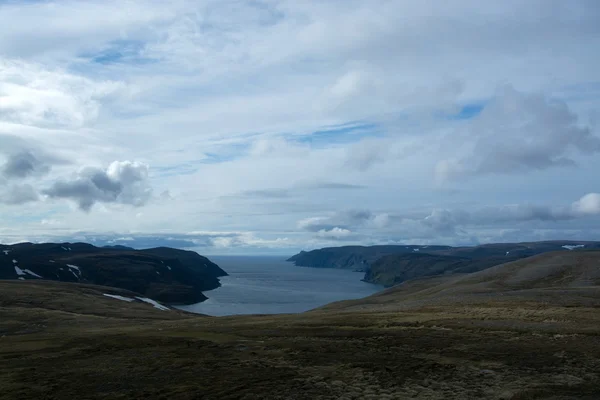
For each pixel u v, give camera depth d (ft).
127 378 97.45
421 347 118.62
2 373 105.29
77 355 123.44
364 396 81.61
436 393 82.17
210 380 93.66
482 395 80.33
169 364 108.78
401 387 86.38
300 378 93.61
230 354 118.01
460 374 93.91
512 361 102.01
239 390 86.28
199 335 150.00
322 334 141.38
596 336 121.49
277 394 83.46
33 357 122.62
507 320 147.02
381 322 156.66
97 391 88.84
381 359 107.96
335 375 95.55
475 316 157.79
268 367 103.30
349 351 117.29
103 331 190.29
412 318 161.17
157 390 88.02
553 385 84.43
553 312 156.25
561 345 113.50
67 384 94.12
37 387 92.43
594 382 86.17
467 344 119.55
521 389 82.38
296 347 123.75
